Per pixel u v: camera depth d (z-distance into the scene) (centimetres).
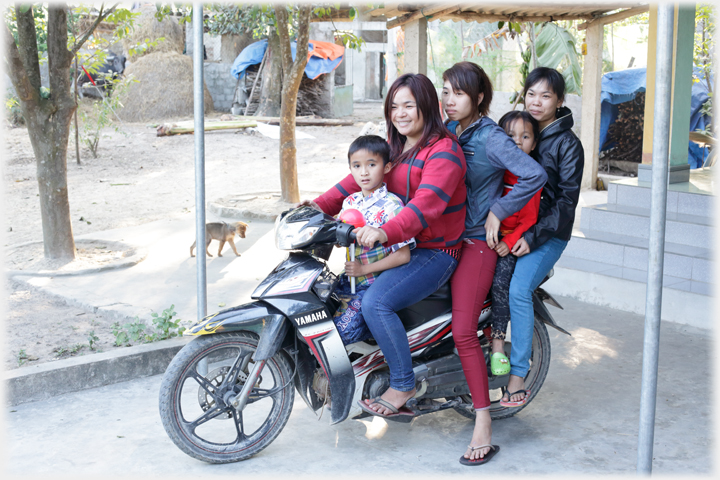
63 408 378
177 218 933
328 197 350
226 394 319
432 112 309
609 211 662
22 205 1031
